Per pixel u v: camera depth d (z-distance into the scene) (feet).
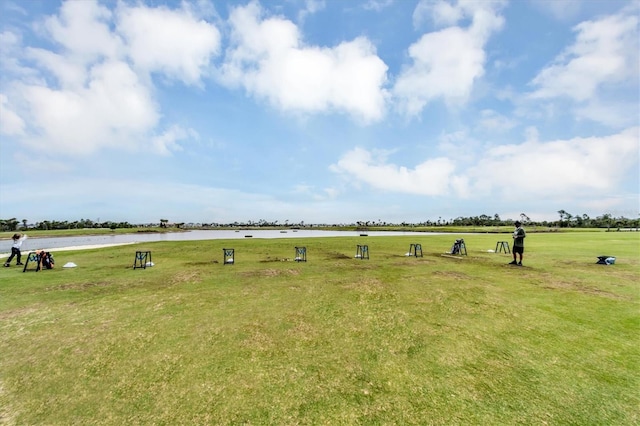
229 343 19.93
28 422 12.95
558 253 65.57
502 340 20.33
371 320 24.00
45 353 18.65
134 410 13.60
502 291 32.27
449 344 19.83
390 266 48.49
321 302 28.48
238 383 15.48
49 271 45.34
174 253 68.49
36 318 24.32
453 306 27.32
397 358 18.04
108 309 26.53
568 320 23.71
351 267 47.57
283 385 15.31
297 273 42.57
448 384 15.37
